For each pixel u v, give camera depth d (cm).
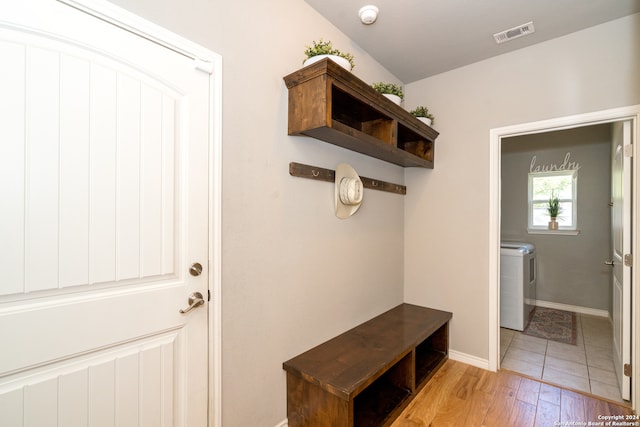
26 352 88
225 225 137
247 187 146
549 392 207
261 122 153
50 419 92
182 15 121
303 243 178
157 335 116
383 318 241
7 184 85
